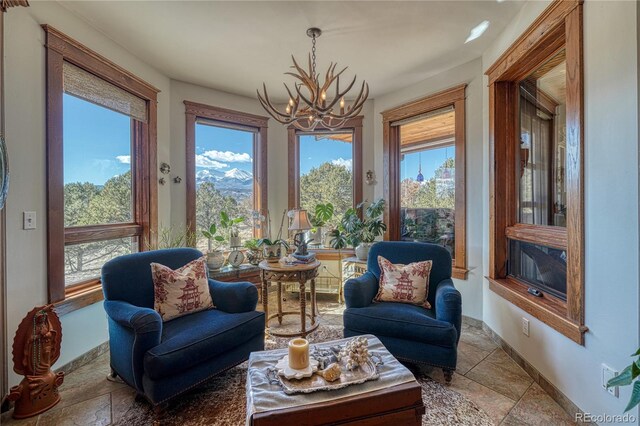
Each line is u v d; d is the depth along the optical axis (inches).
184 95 139.2
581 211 65.1
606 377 58.7
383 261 103.8
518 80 101.8
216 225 152.9
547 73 88.0
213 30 97.7
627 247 54.5
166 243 129.2
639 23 52.4
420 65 123.1
